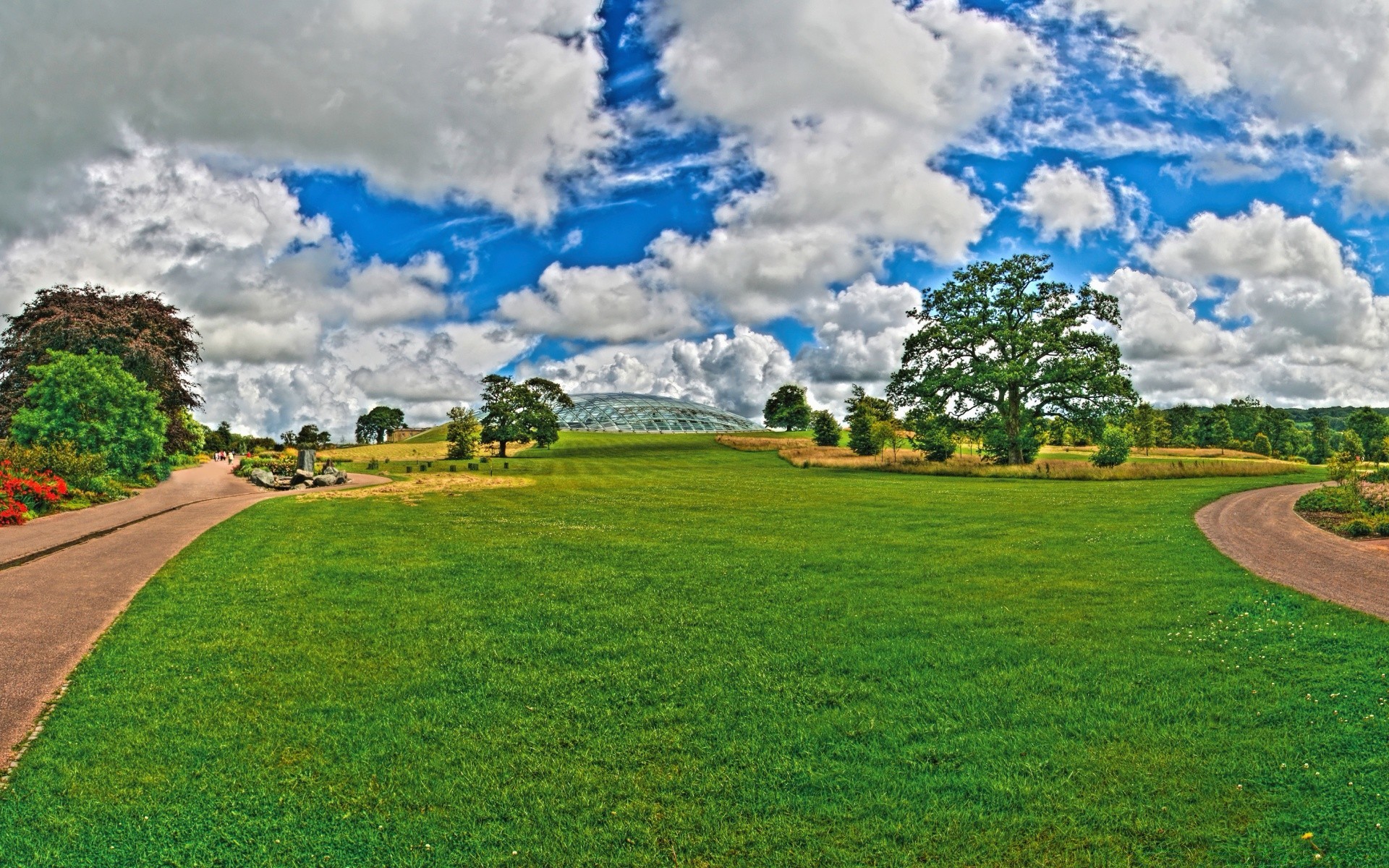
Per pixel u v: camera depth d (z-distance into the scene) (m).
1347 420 120.19
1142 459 61.50
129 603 12.57
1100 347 52.44
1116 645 10.37
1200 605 12.38
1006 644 10.52
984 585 14.23
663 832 6.14
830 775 6.96
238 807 6.47
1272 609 11.81
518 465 68.94
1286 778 6.62
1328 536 19.69
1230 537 19.64
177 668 9.55
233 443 141.12
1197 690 8.62
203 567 15.62
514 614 12.35
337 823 6.27
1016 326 54.50
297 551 17.84
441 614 12.34
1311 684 8.61
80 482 30.84
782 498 31.58
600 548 18.61
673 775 7.00
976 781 6.77
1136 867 5.59
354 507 28.30
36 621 11.38
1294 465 51.81
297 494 36.31
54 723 7.85
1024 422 55.91
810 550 18.33
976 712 8.21
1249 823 6.00
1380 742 7.06
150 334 47.09
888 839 6.01
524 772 7.06
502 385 87.06
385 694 8.84
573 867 5.72
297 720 8.12
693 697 8.79
